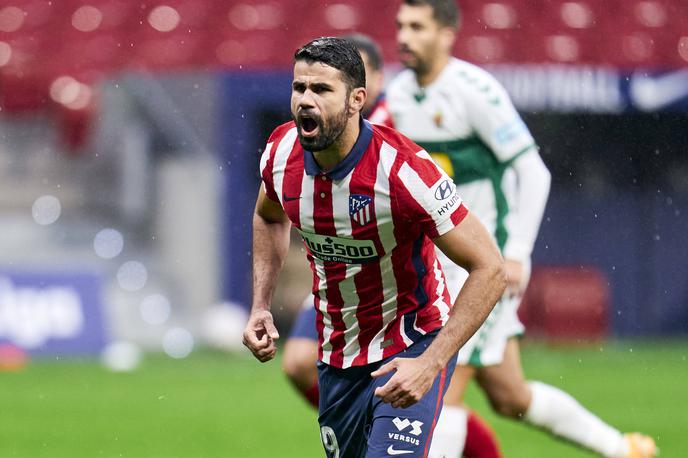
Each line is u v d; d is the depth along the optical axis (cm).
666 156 6775
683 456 3116
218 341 5834
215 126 6681
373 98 2794
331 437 1995
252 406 4153
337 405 1948
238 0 7038
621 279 6762
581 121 6756
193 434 3488
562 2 6988
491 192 2628
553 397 2661
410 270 1845
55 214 6794
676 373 5147
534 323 6469
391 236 1798
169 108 6738
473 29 6881
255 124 6419
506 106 2589
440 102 2619
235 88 6281
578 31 6881
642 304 6769
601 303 6450
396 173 1752
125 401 4241
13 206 6825
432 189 1752
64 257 6278
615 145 6769
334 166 1772
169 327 6091
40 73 6975
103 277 5650
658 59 6856
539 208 2608
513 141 2584
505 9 6962
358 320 1884
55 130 7281
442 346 1734
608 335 6700
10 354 5356
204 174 6312
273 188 1873
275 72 6275
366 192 1766
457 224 1764
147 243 6600
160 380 4884
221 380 4928
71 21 7156
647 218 6775
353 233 1798
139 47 6944
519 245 2606
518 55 6825
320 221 1812
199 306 6269
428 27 2600
